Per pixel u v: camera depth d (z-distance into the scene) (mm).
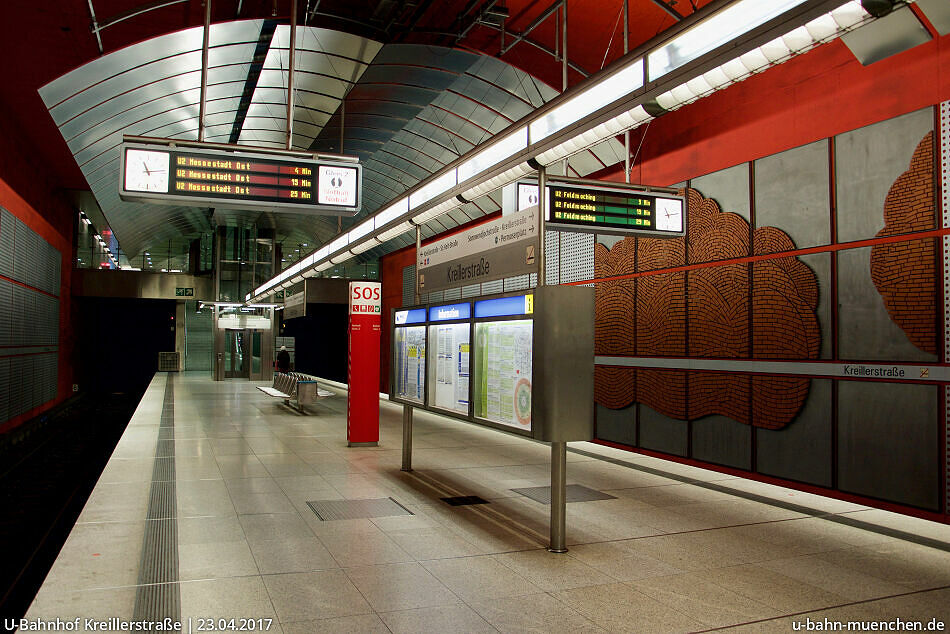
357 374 10250
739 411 8070
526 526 5762
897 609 3979
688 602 4059
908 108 6180
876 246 6453
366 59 11242
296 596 4047
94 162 15398
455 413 7105
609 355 10617
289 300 22906
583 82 5441
